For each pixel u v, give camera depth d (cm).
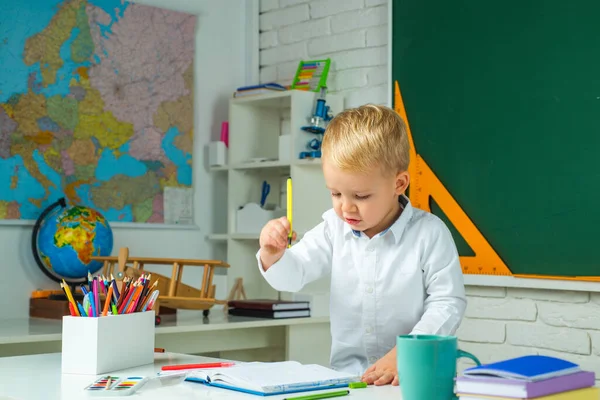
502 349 257
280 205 337
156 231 315
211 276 265
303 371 124
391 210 154
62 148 288
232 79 348
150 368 140
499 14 256
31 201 278
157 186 316
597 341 236
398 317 155
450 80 268
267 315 268
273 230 141
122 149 305
